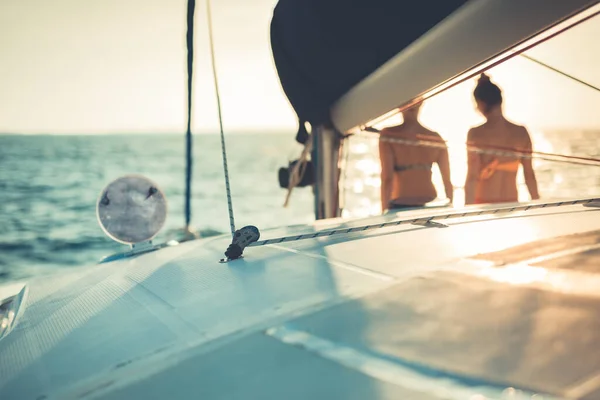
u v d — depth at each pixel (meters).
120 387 0.87
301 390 0.80
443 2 1.93
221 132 1.93
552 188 14.93
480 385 0.76
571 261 1.32
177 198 19.56
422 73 2.18
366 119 2.83
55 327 1.24
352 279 1.33
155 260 1.82
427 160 3.55
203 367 0.91
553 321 0.95
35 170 32.34
